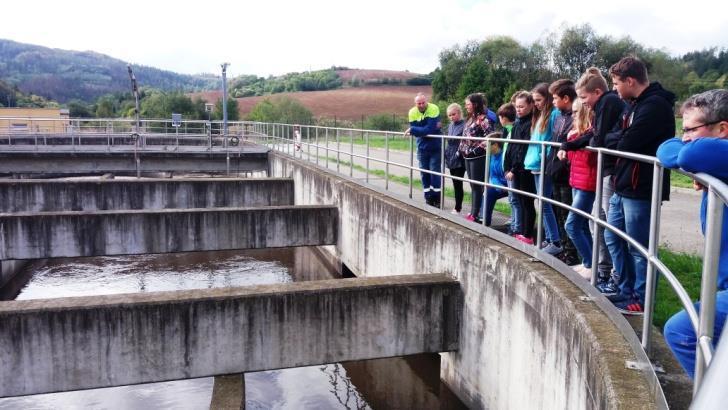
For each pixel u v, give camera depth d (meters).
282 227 13.13
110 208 16.36
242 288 7.30
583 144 5.31
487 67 42.56
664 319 5.32
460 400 7.95
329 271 15.55
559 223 6.87
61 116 49.59
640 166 4.50
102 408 8.77
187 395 9.16
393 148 29.91
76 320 6.60
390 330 7.58
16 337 6.52
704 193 3.06
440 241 8.37
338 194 13.70
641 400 3.37
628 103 5.12
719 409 0.91
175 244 12.31
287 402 8.70
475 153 8.47
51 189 15.95
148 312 6.75
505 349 6.54
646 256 3.59
